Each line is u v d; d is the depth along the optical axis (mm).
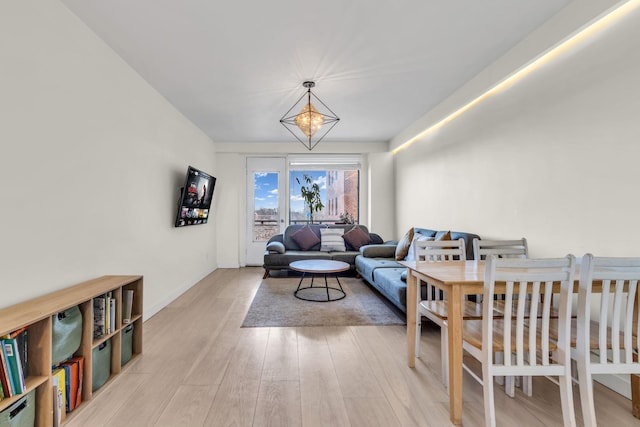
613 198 1877
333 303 3637
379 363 2225
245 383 1949
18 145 1665
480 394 1862
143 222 3045
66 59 2000
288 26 2225
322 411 1679
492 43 2473
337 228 5605
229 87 3273
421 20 2168
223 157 5922
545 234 2387
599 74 1952
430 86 3305
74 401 1684
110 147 2492
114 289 2059
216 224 5871
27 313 1460
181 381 1970
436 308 2057
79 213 2127
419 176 4793
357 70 2906
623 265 1446
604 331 1483
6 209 1600
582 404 1481
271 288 4336
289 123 4582
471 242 3107
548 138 2355
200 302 3674
